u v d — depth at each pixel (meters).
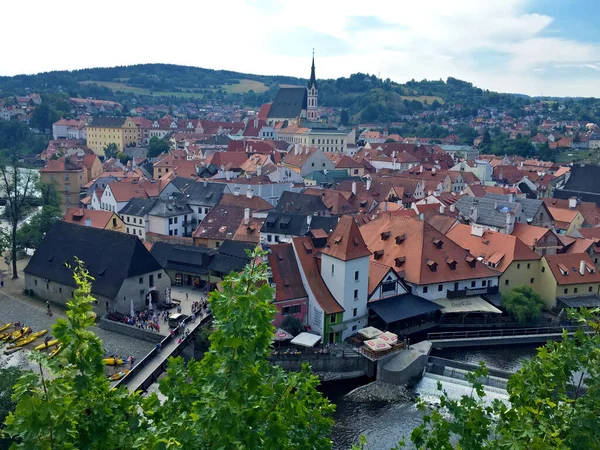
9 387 44.59
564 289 93.88
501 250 96.50
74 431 19.08
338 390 70.50
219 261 99.00
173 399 24.23
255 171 183.88
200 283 101.44
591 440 23.55
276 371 24.16
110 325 82.56
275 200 160.50
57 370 19.69
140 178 192.88
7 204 122.06
